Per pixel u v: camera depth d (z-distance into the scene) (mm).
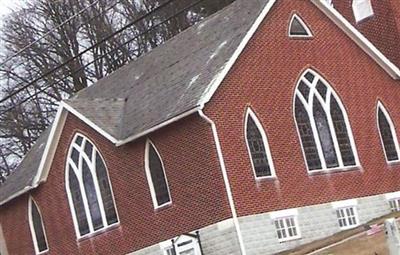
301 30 36781
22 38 63094
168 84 36219
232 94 33031
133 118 36031
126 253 36000
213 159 31953
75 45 62875
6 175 64500
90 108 37500
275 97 34656
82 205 38094
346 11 45281
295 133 34969
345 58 38281
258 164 33125
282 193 33438
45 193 40031
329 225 34750
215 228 32125
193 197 32906
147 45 63812
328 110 36812
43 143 44812
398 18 42906
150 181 34594
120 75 42969
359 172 37031
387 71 39969
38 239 41281
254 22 34594
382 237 25688
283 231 32969
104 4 61688
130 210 35688
